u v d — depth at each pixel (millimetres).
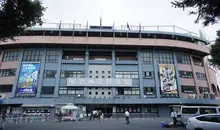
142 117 32969
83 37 36906
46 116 28828
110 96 34562
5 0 8688
